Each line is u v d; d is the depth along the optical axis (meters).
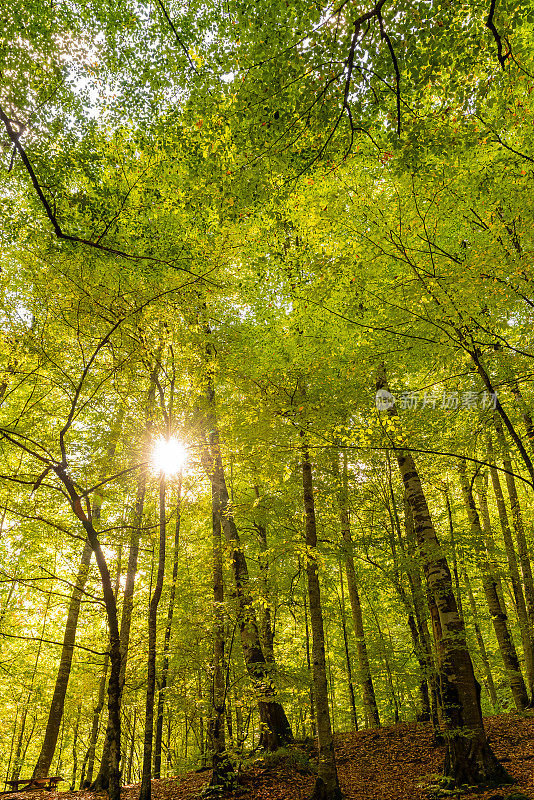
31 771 20.86
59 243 7.93
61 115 8.28
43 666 15.30
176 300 7.97
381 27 4.36
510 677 11.93
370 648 10.57
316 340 8.47
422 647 8.73
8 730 18.16
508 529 12.20
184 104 8.26
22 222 8.22
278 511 11.32
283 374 8.55
